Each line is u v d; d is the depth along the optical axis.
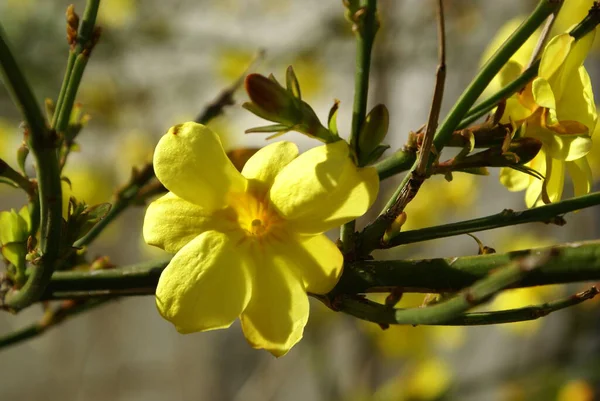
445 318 0.16
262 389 0.53
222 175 0.17
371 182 0.16
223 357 0.73
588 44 0.17
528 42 0.19
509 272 0.15
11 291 0.18
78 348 0.78
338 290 0.17
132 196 0.20
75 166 0.38
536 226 0.43
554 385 0.36
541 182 0.18
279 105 0.17
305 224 0.17
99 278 0.18
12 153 0.38
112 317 0.79
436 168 0.17
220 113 0.21
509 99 0.18
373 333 0.40
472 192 0.42
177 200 0.17
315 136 0.17
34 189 0.18
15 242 0.18
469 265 0.16
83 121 0.19
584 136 0.17
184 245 0.17
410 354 0.39
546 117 0.17
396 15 0.45
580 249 0.16
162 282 0.16
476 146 0.17
